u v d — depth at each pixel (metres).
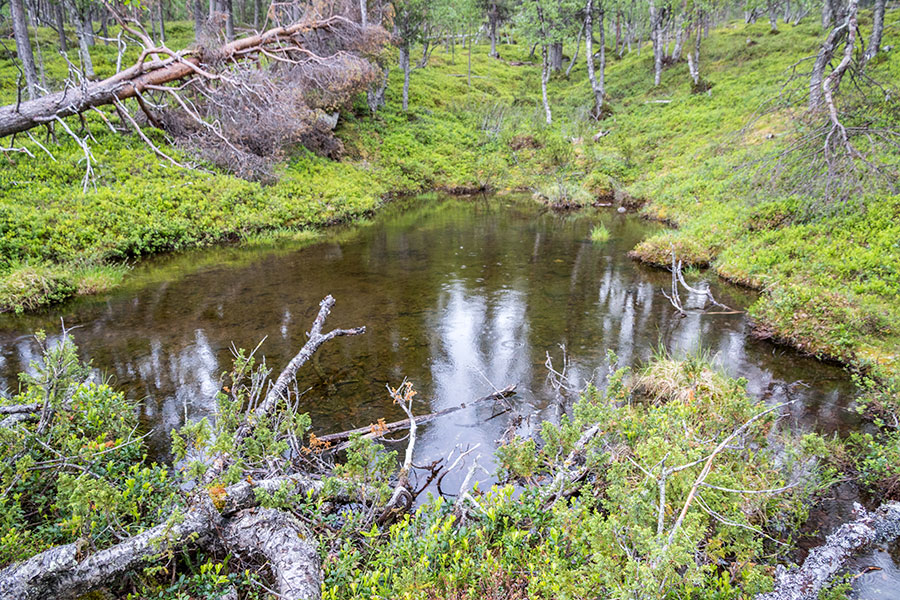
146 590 2.99
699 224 13.65
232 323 8.41
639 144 24.48
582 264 12.38
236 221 14.77
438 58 45.84
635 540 2.83
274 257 12.93
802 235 10.59
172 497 3.63
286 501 3.44
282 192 17.19
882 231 9.52
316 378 6.62
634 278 11.20
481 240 15.05
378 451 3.94
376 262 12.54
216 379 6.48
